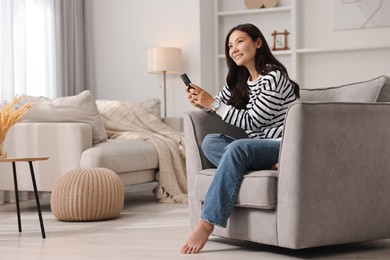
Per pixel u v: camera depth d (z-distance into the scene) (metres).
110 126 5.98
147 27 7.14
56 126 5.05
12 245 3.51
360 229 3.17
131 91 7.20
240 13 7.12
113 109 6.07
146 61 7.14
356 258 3.04
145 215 4.75
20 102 5.20
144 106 6.50
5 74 5.88
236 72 3.61
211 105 3.53
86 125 5.06
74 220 4.45
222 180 3.13
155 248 3.33
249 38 3.48
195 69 6.96
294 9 6.84
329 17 6.90
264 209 3.11
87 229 4.08
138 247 3.37
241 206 3.18
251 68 3.52
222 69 7.37
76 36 6.98
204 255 3.11
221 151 3.38
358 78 6.81
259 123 3.40
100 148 5.05
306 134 2.95
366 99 3.36
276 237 3.05
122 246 3.41
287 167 2.98
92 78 7.24
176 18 7.02
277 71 3.42
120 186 4.61
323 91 3.56
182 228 4.05
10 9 5.92
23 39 6.11
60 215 4.46
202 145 3.47
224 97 3.70
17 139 5.14
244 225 3.22
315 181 2.99
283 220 3.00
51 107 5.14
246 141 3.18
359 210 3.15
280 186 3.02
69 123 5.04
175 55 6.69
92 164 4.95
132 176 5.39
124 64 7.22
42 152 5.08
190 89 3.56
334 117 3.04
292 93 3.46
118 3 7.23
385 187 3.25
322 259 3.02
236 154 3.14
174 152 5.80
